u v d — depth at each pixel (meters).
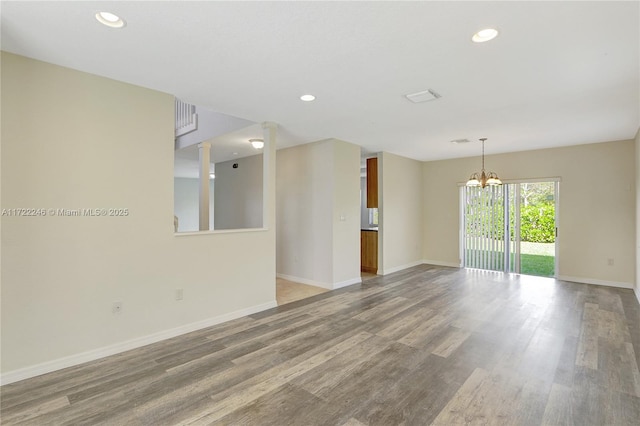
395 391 2.27
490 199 6.79
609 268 5.43
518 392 2.25
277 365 2.65
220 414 2.01
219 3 1.83
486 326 3.53
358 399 2.17
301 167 5.72
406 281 5.79
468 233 7.14
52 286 2.57
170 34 2.16
